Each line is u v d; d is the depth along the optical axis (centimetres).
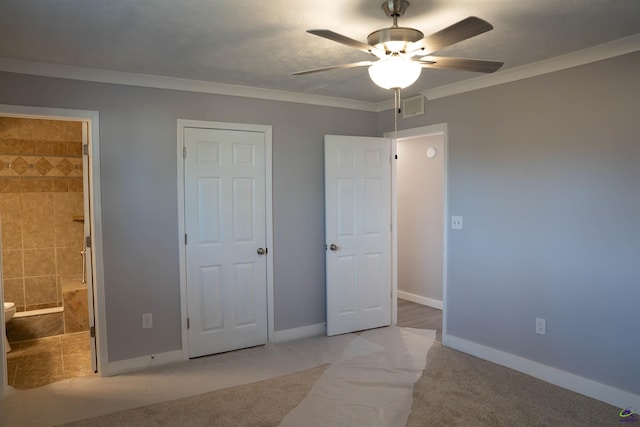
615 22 240
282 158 408
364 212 441
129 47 275
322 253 435
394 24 214
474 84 361
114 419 272
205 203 373
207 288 376
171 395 304
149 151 348
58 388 316
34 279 482
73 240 496
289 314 418
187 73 337
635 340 273
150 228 351
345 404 288
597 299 291
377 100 443
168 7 216
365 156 440
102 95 329
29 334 438
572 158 301
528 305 332
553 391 305
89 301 344
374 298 450
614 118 279
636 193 270
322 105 428
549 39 266
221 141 378
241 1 209
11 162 470
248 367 351
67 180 492
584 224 296
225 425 264
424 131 412
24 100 304
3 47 273
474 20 163
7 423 269
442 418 269
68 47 274
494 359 358
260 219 399
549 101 313
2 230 468
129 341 346
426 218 540
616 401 282
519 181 335
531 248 329
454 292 390
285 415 275
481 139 361
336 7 216
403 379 326
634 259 272
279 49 281
